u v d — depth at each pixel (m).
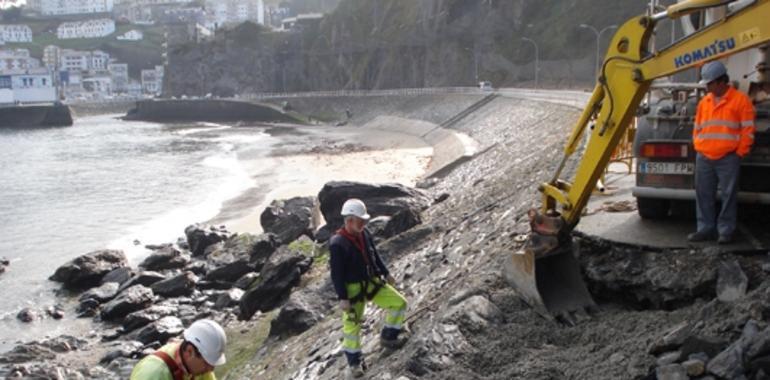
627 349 5.72
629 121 6.74
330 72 141.50
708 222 7.14
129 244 27.36
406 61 119.44
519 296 7.33
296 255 17.17
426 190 29.72
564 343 6.54
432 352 6.60
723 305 5.67
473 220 14.56
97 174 49.69
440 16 112.44
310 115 120.75
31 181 46.53
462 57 108.12
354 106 110.31
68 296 20.62
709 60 6.03
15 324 18.23
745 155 7.07
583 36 88.94
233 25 184.50
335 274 6.97
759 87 7.76
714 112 6.80
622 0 88.69
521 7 100.50
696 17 8.27
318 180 41.62
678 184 7.57
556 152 21.00
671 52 6.25
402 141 66.00
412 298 10.59
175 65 171.75
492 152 35.12
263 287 16.38
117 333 16.89
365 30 135.25
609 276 7.29
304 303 13.30
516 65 96.81
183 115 141.38
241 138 83.00
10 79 167.75
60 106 127.31
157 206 35.53
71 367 14.66
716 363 4.94
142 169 51.91
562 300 7.16
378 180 39.62
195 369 4.39
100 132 103.56
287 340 12.67
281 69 154.25
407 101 94.75
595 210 9.25
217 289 19.47
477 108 69.25
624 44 6.63
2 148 75.62
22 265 24.44
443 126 69.38
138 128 112.50
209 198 37.28
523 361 6.16
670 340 5.43
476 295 7.54
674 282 6.73
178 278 19.25
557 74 88.56
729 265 6.48
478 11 106.88
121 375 14.08
